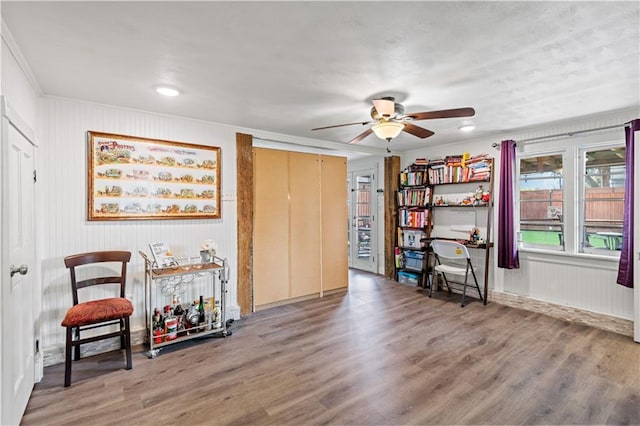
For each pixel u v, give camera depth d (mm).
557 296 3643
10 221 1755
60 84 2367
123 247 2955
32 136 2229
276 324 3436
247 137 3730
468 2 1435
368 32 1688
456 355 2684
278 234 4090
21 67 2012
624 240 3027
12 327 1728
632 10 1498
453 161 4484
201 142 3400
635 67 2129
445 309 3895
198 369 2494
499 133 4043
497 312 3779
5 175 1603
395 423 1854
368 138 4344
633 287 2959
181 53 1906
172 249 3227
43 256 2576
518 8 1486
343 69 2141
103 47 1827
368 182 6039
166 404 2055
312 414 1941
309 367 2510
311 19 1562
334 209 4664
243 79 2299
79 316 2295
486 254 4070
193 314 3102
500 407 1996
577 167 3506
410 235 5133
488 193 4164
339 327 3332
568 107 2971
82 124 2746
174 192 3217
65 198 2676
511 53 1933
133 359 2670
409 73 2209
